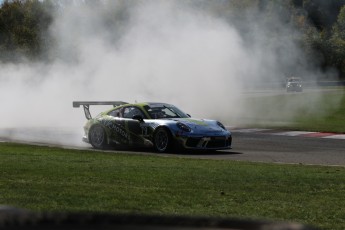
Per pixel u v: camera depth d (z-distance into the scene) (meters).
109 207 16.58
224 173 24.20
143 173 23.84
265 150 38.75
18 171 23.89
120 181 21.53
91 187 19.98
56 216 2.99
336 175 24.05
